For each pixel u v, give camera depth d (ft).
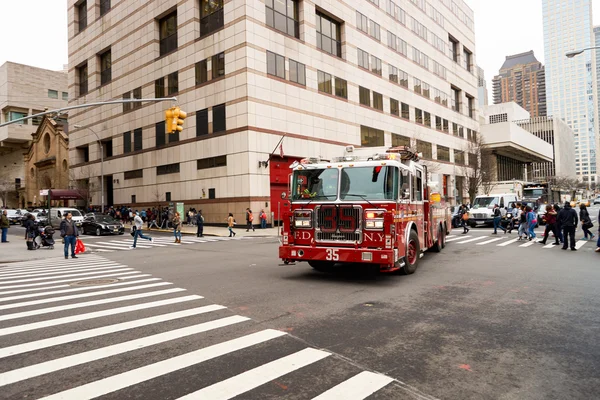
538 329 17.66
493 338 16.53
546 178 291.99
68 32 169.89
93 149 154.40
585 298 23.41
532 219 59.57
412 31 161.38
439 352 14.99
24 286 30.32
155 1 123.44
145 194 128.36
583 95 533.55
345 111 122.42
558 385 12.17
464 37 209.56
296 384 12.33
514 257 41.57
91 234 94.27
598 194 444.14
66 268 40.73
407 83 155.53
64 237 50.55
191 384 12.39
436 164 169.99
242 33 96.99
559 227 50.19
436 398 11.43
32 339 17.07
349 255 28.35
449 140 187.01
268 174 99.96
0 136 224.33
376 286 27.61
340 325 18.56
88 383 12.57
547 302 22.56
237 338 16.76
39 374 13.33
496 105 311.88
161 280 31.45
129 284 29.91
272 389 12.03
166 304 23.08
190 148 111.55
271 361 14.21
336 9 120.78
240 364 13.94
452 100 194.18
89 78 156.66
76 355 15.06
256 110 97.60
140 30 129.80
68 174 172.35
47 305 23.44
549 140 358.84
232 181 99.91
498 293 24.99
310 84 111.34
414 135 156.87
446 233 51.90
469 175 181.98
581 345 15.61
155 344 16.15
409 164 33.01
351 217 28.76
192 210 108.06
